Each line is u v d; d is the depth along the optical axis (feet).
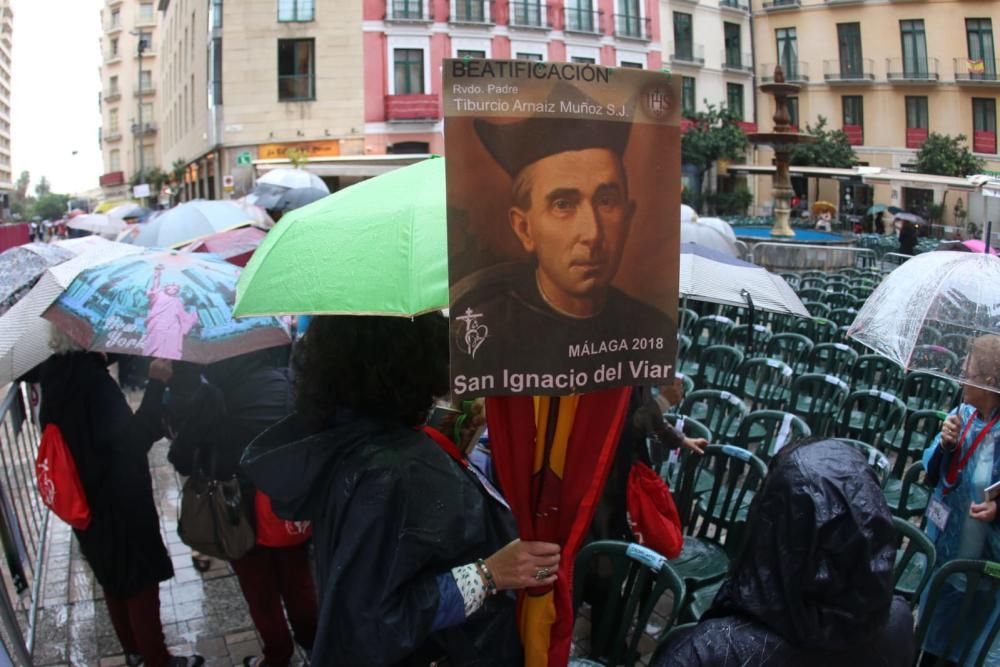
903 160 117.70
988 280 9.73
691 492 12.44
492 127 4.59
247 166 73.10
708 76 116.88
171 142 144.87
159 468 20.89
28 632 12.62
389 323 5.99
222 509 9.92
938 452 10.20
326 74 88.17
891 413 16.38
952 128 115.55
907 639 6.00
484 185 4.60
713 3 116.88
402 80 90.43
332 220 6.44
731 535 11.70
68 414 9.98
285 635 10.91
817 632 5.27
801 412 19.22
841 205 117.19
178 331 9.32
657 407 10.93
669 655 5.90
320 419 6.04
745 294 16.31
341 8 87.81
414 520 5.41
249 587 10.61
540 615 5.73
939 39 114.93
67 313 9.59
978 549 9.65
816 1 119.65
